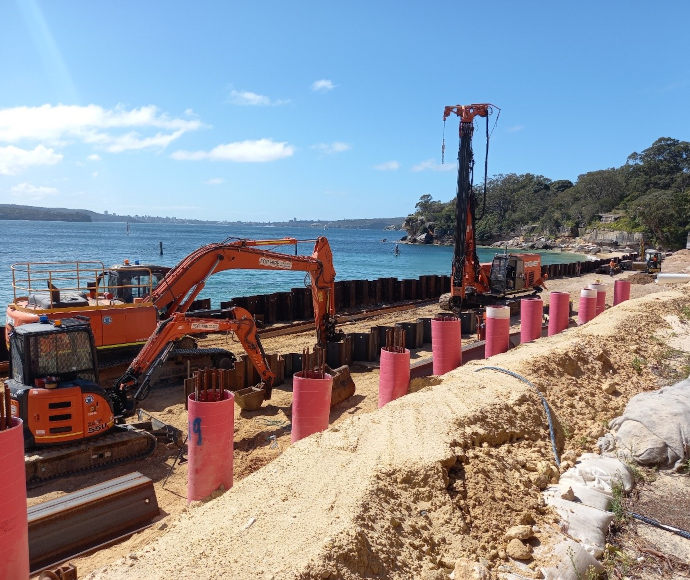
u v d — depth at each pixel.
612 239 107.38
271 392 12.97
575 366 9.46
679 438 6.72
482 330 17.45
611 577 4.73
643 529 5.48
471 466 5.68
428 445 5.86
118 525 6.97
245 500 5.18
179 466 9.67
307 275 16.58
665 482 6.41
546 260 85.94
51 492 8.70
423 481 5.26
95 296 14.33
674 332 13.66
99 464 9.46
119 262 60.44
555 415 7.55
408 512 4.91
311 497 5.01
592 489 5.89
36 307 12.76
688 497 6.09
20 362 9.40
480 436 6.34
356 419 6.89
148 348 10.98
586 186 130.00
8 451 4.55
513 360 9.48
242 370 13.28
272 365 13.88
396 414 6.84
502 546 4.83
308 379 7.87
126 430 9.91
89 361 9.84
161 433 10.57
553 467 6.18
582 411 7.97
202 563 4.20
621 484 6.11
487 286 24.92
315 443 6.28
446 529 4.85
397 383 9.43
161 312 14.20
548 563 4.64
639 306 16.14
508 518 5.20
